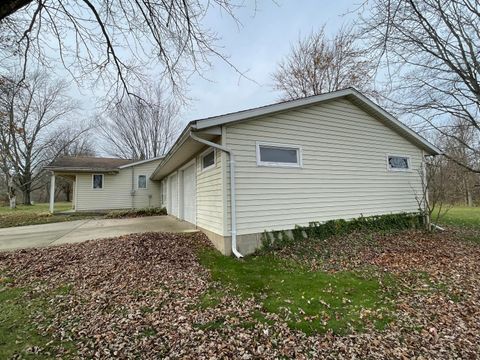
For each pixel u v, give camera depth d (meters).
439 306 3.28
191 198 9.11
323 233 6.62
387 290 3.75
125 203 16.33
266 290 3.75
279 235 6.06
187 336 2.63
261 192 5.93
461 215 11.52
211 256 5.38
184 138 5.96
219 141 5.79
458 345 2.49
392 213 8.03
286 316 3.01
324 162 6.89
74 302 3.39
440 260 5.13
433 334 2.67
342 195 7.14
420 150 8.85
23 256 5.33
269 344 2.50
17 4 1.87
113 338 2.60
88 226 9.70
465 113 8.39
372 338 2.60
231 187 5.51
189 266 4.78
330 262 4.99
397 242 6.48
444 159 10.16
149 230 8.32
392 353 2.37
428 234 7.43
